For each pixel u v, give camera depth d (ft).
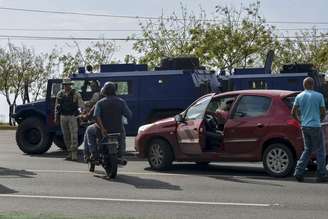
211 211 40.73
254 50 210.59
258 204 43.42
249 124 58.59
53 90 84.28
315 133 54.08
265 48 212.84
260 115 58.49
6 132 171.12
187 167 67.00
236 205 43.04
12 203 43.93
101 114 56.85
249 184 53.31
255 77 114.52
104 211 40.70
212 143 61.00
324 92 113.80
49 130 83.76
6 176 58.85
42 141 83.76
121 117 57.31
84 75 84.89
